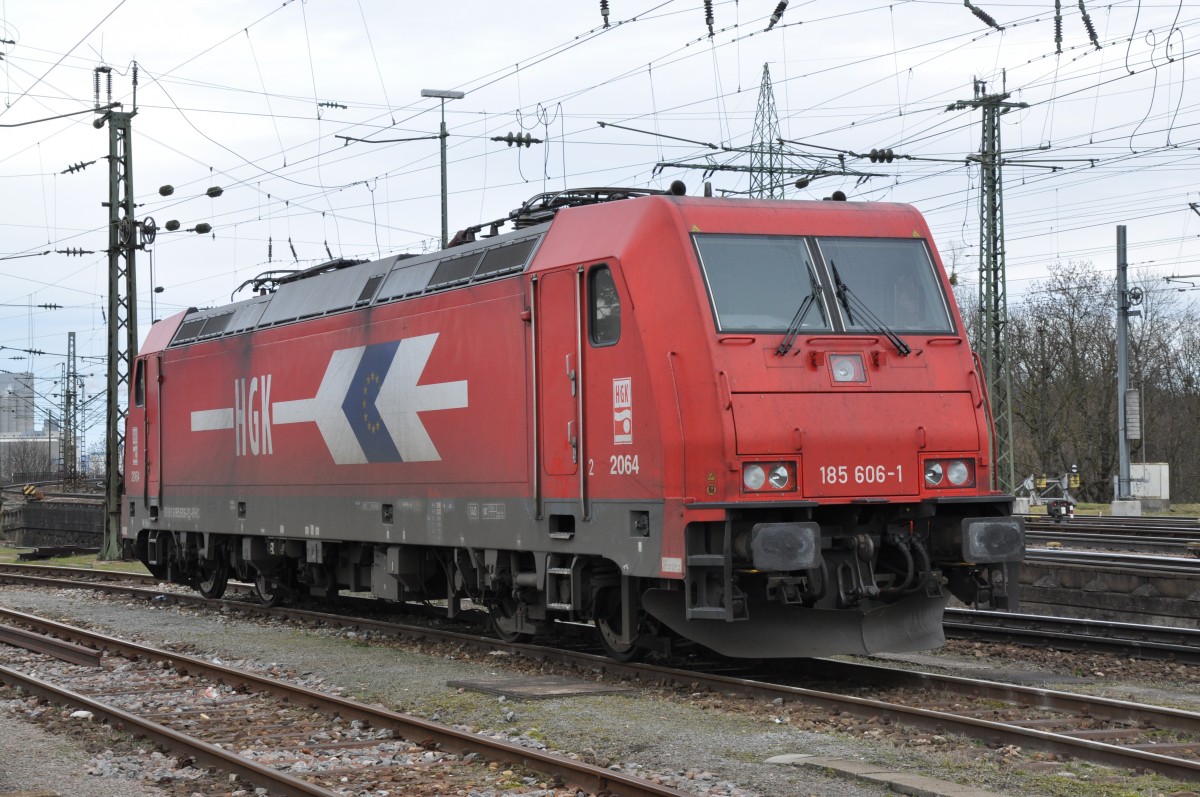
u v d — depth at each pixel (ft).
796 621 36.73
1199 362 196.65
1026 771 25.88
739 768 26.58
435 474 46.16
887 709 30.66
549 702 34.53
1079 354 192.34
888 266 38.27
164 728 30.09
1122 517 119.55
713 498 34.40
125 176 99.91
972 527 35.96
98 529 124.77
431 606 57.93
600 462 37.83
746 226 37.09
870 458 35.83
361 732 31.01
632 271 36.70
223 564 66.13
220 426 62.69
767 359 35.40
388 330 49.16
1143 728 29.50
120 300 101.76
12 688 38.24
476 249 45.16
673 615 37.04
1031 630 47.44
